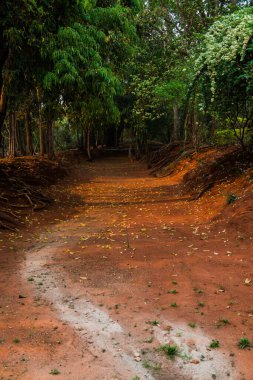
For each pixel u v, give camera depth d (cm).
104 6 1366
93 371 386
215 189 1372
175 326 475
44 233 1009
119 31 1339
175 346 430
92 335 458
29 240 928
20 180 1539
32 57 1233
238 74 1172
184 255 757
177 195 1630
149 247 824
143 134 4303
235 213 943
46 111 2286
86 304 546
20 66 1305
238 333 454
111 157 4706
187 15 2306
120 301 552
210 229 942
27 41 1162
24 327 477
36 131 4097
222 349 423
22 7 1064
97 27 1305
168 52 2261
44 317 506
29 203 1320
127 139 6588
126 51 1441
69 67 1110
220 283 605
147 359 409
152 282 620
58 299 566
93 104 1299
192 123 2527
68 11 1200
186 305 532
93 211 1362
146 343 439
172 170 2491
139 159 4256
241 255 727
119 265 710
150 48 2450
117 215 1259
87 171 3084
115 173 3077
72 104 1409
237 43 1079
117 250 811
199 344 434
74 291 594
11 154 2445
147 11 2305
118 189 2017
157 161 3247
